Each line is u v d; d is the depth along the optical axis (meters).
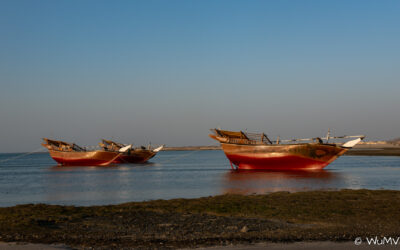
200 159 152.50
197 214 20.98
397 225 17.22
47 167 90.19
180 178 51.84
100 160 89.81
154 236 15.38
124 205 24.61
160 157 191.75
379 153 148.75
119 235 15.65
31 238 15.12
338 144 58.06
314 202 24.08
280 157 59.12
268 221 18.55
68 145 93.94
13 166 104.12
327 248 13.19
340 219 18.83
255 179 46.47
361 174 52.28
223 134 65.25
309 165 58.66
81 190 38.38
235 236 15.14
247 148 62.16
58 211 22.16
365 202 23.84
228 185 40.09
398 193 28.00
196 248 13.37
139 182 46.78
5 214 21.17
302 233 15.57
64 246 13.71
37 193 36.12
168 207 23.41
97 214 21.11
